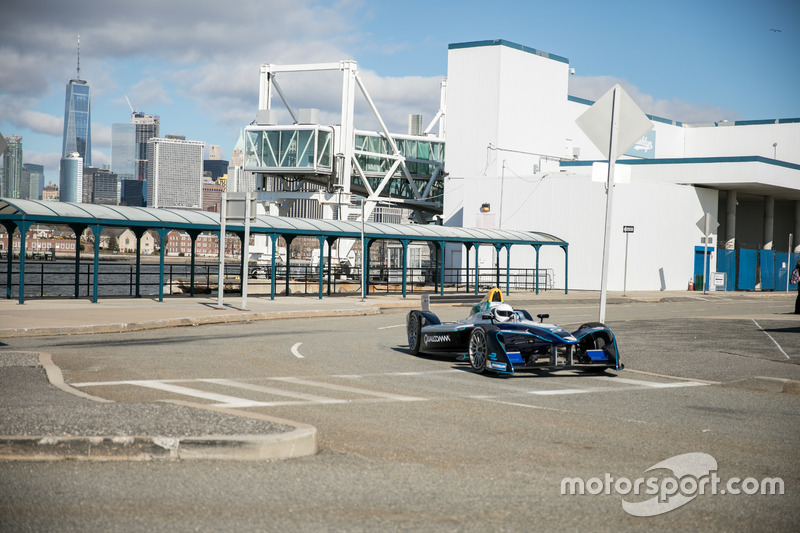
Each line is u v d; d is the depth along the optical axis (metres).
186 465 6.45
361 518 5.19
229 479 6.05
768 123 77.38
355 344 17.58
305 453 6.91
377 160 72.62
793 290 66.19
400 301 36.03
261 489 5.80
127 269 110.62
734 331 20.62
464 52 64.38
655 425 8.66
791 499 5.89
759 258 63.12
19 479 5.95
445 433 7.96
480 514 5.34
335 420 8.52
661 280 55.41
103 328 19.23
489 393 10.94
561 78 68.00
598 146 14.20
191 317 22.47
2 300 28.72
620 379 12.77
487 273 57.56
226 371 12.45
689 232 57.84
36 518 5.06
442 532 4.95
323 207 68.62
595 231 52.84
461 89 64.50
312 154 64.75
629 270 53.22
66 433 6.79
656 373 13.47
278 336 18.95
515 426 8.43
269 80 68.50
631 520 5.32
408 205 77.31
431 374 12.95
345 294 41.97
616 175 14.13
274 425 7.30
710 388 11.84
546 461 6.86
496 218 57.62
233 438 6.70
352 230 36.34
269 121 67.38
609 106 14.05
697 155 81.00
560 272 54.22
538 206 55.31
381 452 7.07
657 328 21.58
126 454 6.64
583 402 10.26
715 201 61.19
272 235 33.66
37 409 7.94
